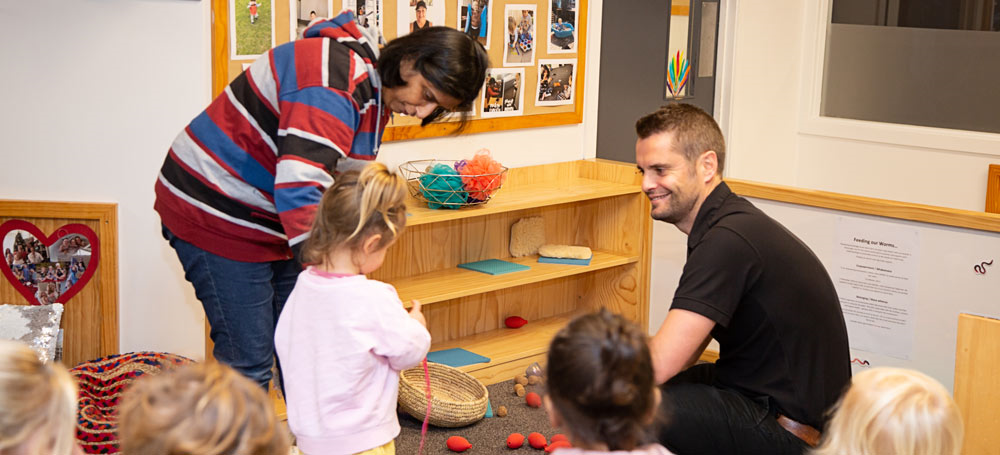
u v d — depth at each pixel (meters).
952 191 4.37
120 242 2.75
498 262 3.49
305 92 2.03
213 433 1.16
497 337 3.51
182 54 2.68
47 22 2.59
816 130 4.79
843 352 2.14
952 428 1.51
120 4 2.61
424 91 2.08
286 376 2.09
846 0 4.59
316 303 2.02
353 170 2.03
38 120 2.64
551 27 3.49
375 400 2.05
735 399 2.10
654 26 3.99
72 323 2.76
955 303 2.69
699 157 2.18
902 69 4.48
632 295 3.63
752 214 2.13
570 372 1.40
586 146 3.75
